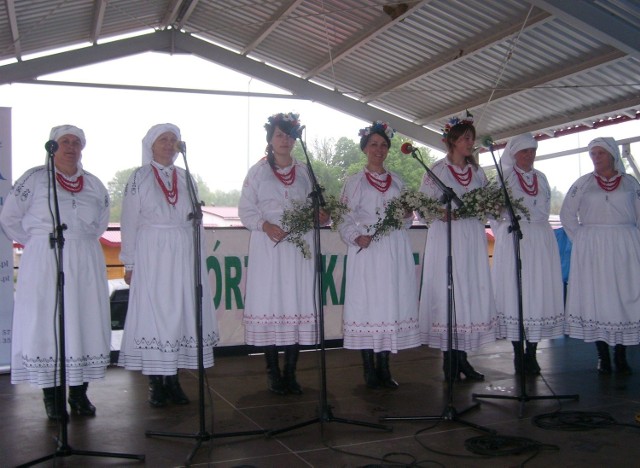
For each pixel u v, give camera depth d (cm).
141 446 324
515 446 318
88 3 818
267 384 444
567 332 494
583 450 317
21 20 794
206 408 395
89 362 365
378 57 908
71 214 360
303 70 1037
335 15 831
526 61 793
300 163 432
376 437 337
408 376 479
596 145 478
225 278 555
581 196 486
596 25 609
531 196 462
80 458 308
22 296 357
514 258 459
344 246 591
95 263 370
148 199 376
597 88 799
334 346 590
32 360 351
